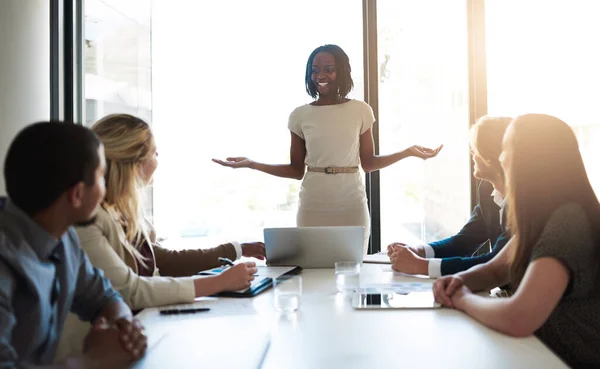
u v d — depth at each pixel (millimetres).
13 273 1174
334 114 3266
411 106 3910
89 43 4020
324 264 2342
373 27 3857
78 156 1197
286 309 1633
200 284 1800
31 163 1168
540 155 1516
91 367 1139
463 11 3867
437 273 2129
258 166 3379
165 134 4137
